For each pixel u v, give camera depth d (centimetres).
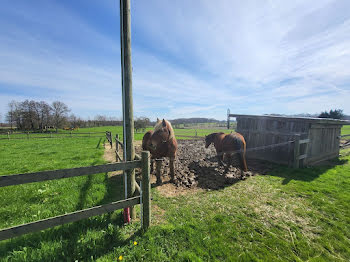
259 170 551
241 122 764
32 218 271
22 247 200
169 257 195
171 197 359
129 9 240
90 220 254
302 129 580
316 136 634
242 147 458
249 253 203
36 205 313
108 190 387
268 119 662
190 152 864
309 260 195
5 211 290
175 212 297
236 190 392
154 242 219
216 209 307
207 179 469
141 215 245
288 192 378
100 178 458
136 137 1823
